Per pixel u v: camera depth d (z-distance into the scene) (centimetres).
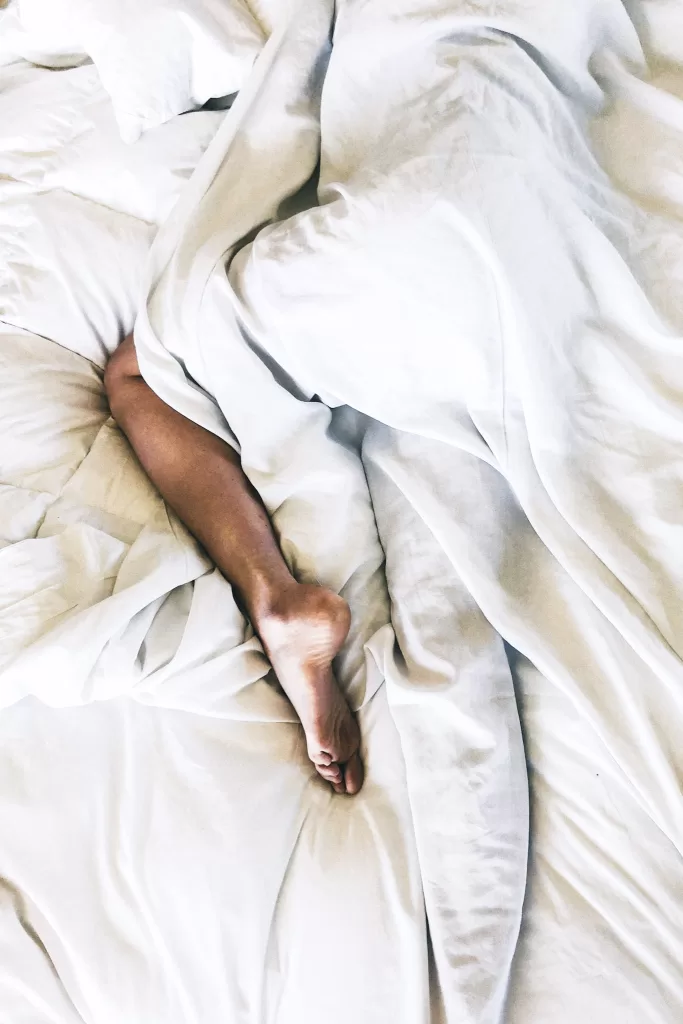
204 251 84
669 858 67
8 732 81
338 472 86
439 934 69
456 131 69
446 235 69
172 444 91
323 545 85
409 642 79
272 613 80
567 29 74
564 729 74
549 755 75
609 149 79
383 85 81
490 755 72
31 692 77
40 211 100
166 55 93
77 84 104
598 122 81
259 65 88
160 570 83
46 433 95
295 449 87
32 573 79
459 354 76
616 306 75
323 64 91
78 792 79
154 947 74
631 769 67
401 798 77
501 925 69
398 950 70
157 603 83
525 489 77
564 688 71
